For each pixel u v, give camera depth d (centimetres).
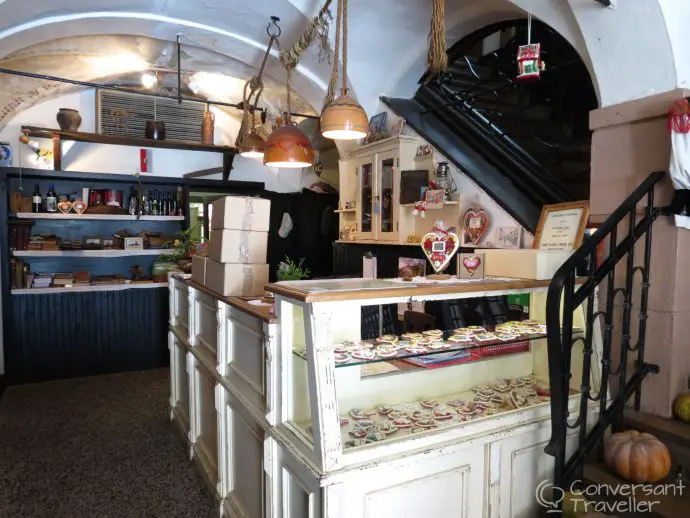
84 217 509
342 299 165
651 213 211
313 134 587
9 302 479
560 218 254
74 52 443
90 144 544
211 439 288
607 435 220
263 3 350
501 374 238
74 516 259
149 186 568
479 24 359
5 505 268
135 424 384
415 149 377
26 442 348
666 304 216
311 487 162
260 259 272
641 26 210
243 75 494
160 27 390
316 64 409
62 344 505
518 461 198
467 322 271
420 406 207
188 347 328
